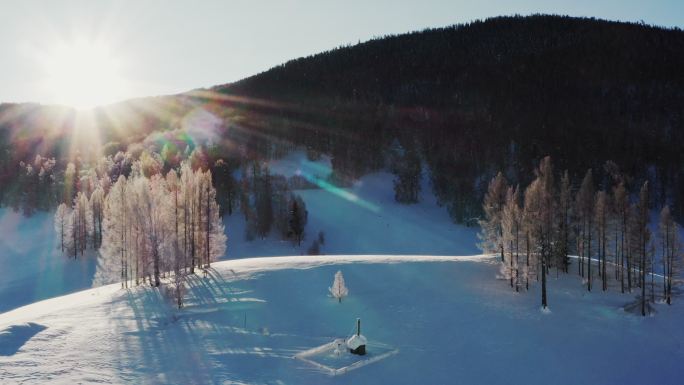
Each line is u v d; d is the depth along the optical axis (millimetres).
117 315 45906
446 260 66688
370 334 43375
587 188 63719
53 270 98625
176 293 49094
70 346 36969
